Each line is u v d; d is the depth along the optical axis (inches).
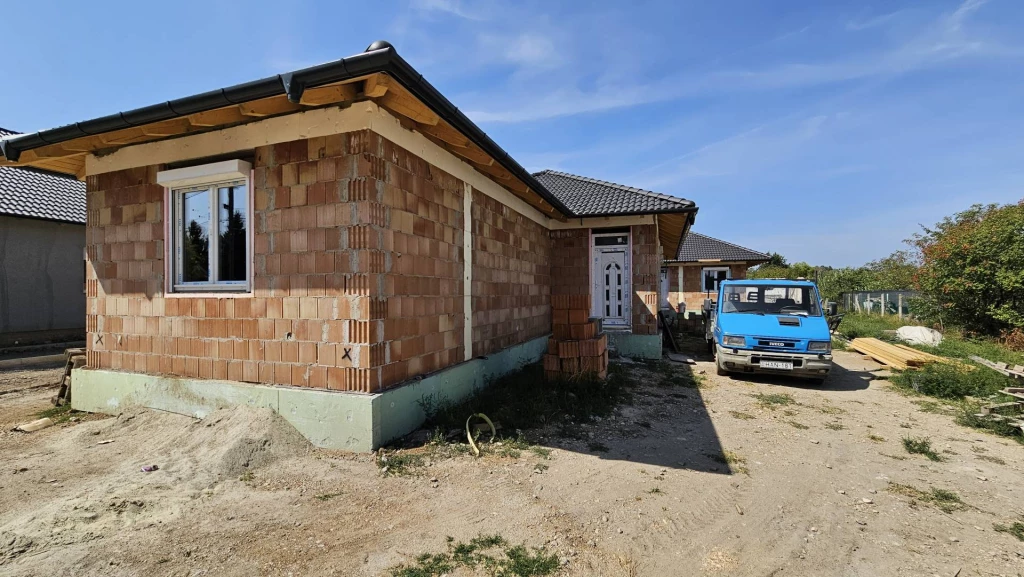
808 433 208.5
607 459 171.0
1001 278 451.5
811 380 325.4
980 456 180.7
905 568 106.1
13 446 176.2
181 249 203.0
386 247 177.0
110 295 217.8
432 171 216.1
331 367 171.8
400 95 152.3
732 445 190.9
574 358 266.8
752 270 1678.2
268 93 143.3
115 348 217.2
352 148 167.2
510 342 322.0
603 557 107.2
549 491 141.6
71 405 226.5
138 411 200.7
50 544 104.3
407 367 192.9
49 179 519.2
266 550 105.7
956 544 116.8
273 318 181.2
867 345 441.4
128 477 141.1
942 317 534.6
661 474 158.6
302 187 175.5
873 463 172.7
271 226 181.3
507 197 315.0
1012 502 141.2
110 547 104.6
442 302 225.3
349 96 153.4
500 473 153.6
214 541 108.9
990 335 486.0
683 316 642.2
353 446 165.8
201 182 194.9
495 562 102.7
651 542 114.7
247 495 133.8
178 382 195.9
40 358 380.8
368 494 135.7
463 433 190.1
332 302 171.0
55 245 462.0
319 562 101.6
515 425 203.2
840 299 981.2
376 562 102.0
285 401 175.2
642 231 405.4
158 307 205.0
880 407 255.1
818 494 145.3
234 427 169.6
